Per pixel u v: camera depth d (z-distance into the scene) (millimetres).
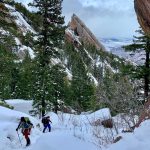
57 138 7336
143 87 21250
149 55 22734
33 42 34688
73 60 125562
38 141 7488
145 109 7449
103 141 10398
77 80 55875
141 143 5430
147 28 6988
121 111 12664
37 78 34719
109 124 13789
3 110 22094
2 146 15445
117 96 12945
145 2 6676
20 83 55344
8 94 48531
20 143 16703
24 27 124875
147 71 21422
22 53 85750
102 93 13555
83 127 16281
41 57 34594
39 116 35156
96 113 22062
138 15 7098
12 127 18125
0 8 22359
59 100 40844
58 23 35188
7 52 25281
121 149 5527
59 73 35594
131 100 12531
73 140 7316
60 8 35031
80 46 171750
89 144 7312
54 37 34625
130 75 21188
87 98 52688
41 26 35375
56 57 35625
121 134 6578
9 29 23688
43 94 34219
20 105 40188
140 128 5926
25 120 16250
